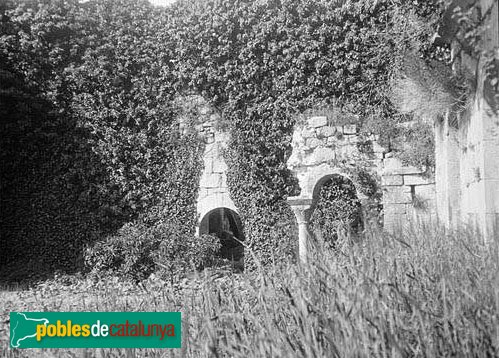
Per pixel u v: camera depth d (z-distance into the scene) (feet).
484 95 24.75
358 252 13.07
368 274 10.93
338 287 10.63
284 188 48.14
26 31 50.60
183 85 50.65
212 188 49.65
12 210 51.06
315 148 44.88
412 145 43.27
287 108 48.19
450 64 33.35
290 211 47.67
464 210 30.73
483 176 24.77
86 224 50.03
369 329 9.28
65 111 50.67
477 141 26.27
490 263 12.41
